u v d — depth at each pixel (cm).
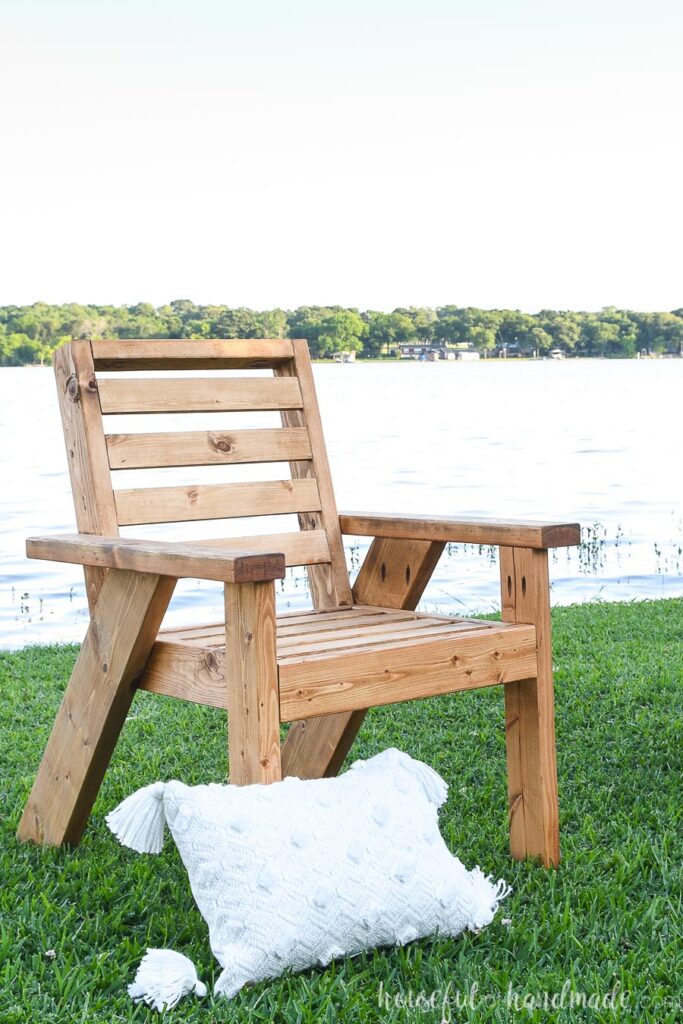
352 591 260
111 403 234
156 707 354
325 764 245
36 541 218
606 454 1616
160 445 239
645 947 179
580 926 188
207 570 179
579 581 677
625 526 917
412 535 241
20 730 329
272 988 165
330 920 170
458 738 311
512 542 216
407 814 186
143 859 221
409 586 247
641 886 207
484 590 653
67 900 202
